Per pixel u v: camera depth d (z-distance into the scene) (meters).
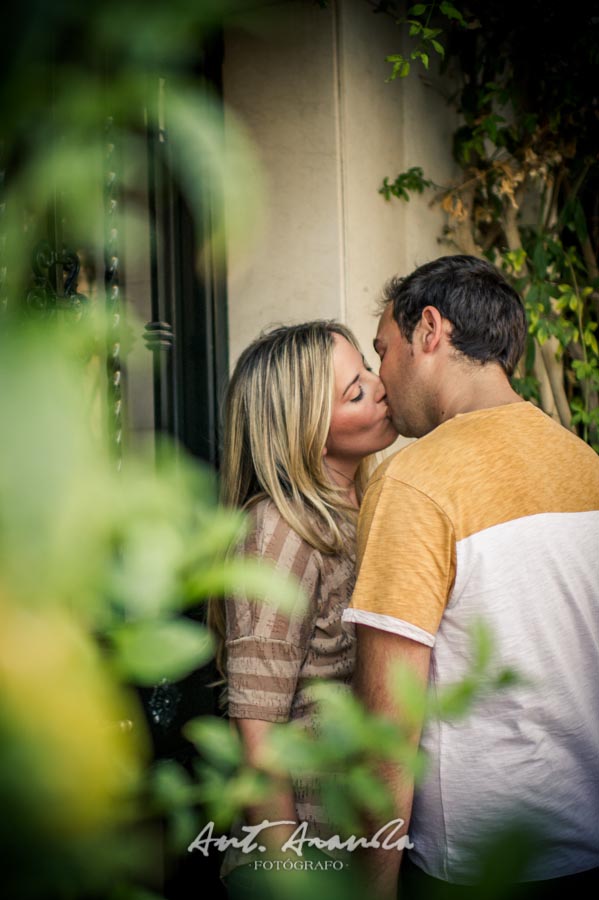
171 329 2.46
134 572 0.28
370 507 1.30
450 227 3.17
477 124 3.14
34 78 0.31
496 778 1.22
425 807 1.28
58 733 0.26
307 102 2.63
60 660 0.26
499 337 1.46
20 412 0.24
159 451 0.33
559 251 3.19
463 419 1.36
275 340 1.68
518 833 0.40
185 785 0.45
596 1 2.99
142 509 0.29
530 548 1.23
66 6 0.30
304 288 2.64
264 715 1.41
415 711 0.39
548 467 1.30
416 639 1.20
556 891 1.26
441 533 1.22
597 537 1.28
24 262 0.35
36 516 0.24
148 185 2.26
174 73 0.35
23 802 0.26
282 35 2.64
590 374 3.21
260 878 1.19
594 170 3.23
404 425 1.56
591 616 1.26
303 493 1.57
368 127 2.73
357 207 2.66
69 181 0.33
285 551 1.49
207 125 0.32
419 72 3.04
